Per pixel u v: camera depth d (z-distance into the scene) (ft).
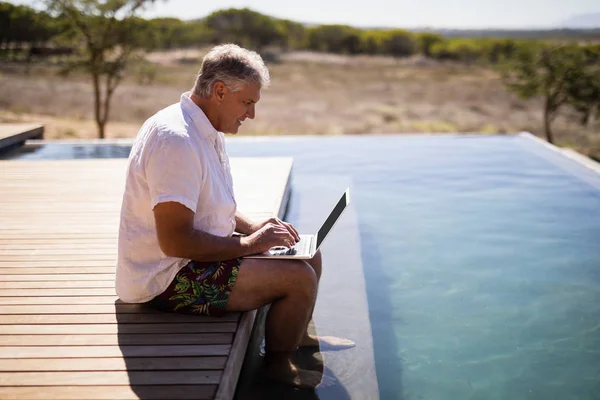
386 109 85.20
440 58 215.10
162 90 100.94
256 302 7.29
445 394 7.61
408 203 16.99
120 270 7.32
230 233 7.56
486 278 11.65
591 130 65.31
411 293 10.93
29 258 9.91
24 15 91.91
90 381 6.14
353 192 18.21
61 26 47.09
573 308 10.32
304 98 99.55
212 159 7.02
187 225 6.54
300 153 23.85
